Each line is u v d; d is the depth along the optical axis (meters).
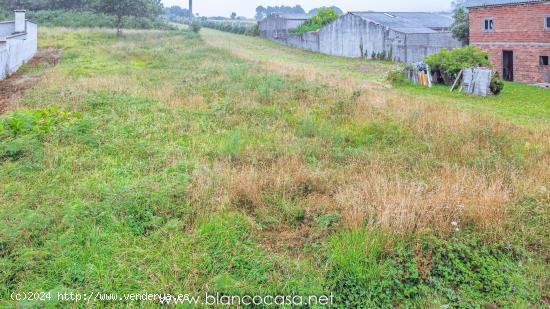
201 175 7.19
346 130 10.43
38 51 25.41
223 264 5.18
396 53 31.59
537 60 21.78
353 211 6.04
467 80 18.53
